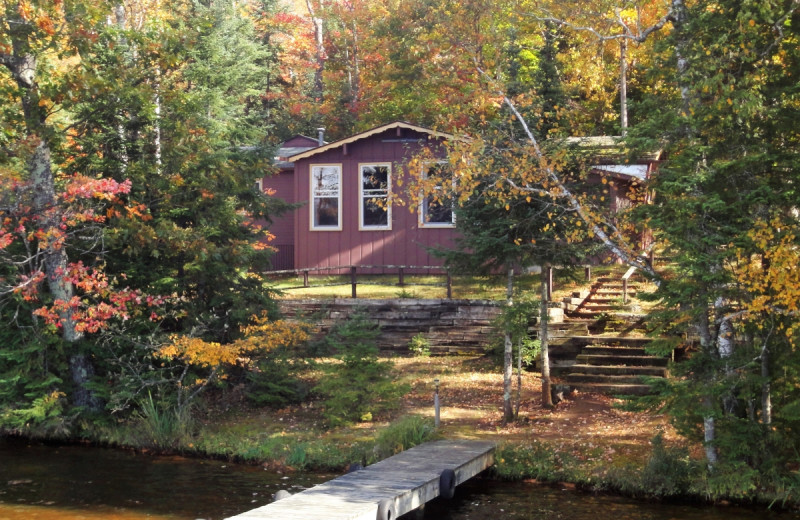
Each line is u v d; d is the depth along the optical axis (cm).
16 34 1892
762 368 1473
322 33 5653
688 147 1475
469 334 2544
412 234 3036
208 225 2153
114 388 2083
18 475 1756
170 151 2112
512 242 1891
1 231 1809
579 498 1520
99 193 1841
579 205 1708
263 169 2247
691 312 1425
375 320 2631
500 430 1845
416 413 2016
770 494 1455
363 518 1261
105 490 1631
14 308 2095
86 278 1939
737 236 1387
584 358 2209
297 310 2441
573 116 2345
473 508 1469
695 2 1611
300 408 2183
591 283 2711
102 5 1920
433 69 3403
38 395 2058
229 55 4116
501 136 1764
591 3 2175
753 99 1354
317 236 3123
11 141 1991
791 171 1440
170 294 2158
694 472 1520
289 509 1266
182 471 1770
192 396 2069
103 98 2073
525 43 3288
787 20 1473
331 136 4941
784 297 1323
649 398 1516
